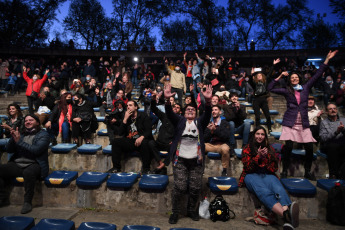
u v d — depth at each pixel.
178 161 3.57
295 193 3.71
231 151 4.72
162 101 6.87
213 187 3.76
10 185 4.07
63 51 23.53
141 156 4.55
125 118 4.61
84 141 6.03
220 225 3.45
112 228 2.76
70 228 2.76
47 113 6.60
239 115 5.50
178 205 3.61
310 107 5.41
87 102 6.00
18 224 2.81
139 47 25.02
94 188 4.00
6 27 28.66
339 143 4.39
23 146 3.90
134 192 3.93
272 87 4.31
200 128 3.54
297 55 22.66
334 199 3.49
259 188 3.51
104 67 12.80
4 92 11.38
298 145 5.07
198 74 9.60
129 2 32.34
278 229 3.36
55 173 4.18
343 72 12.45
